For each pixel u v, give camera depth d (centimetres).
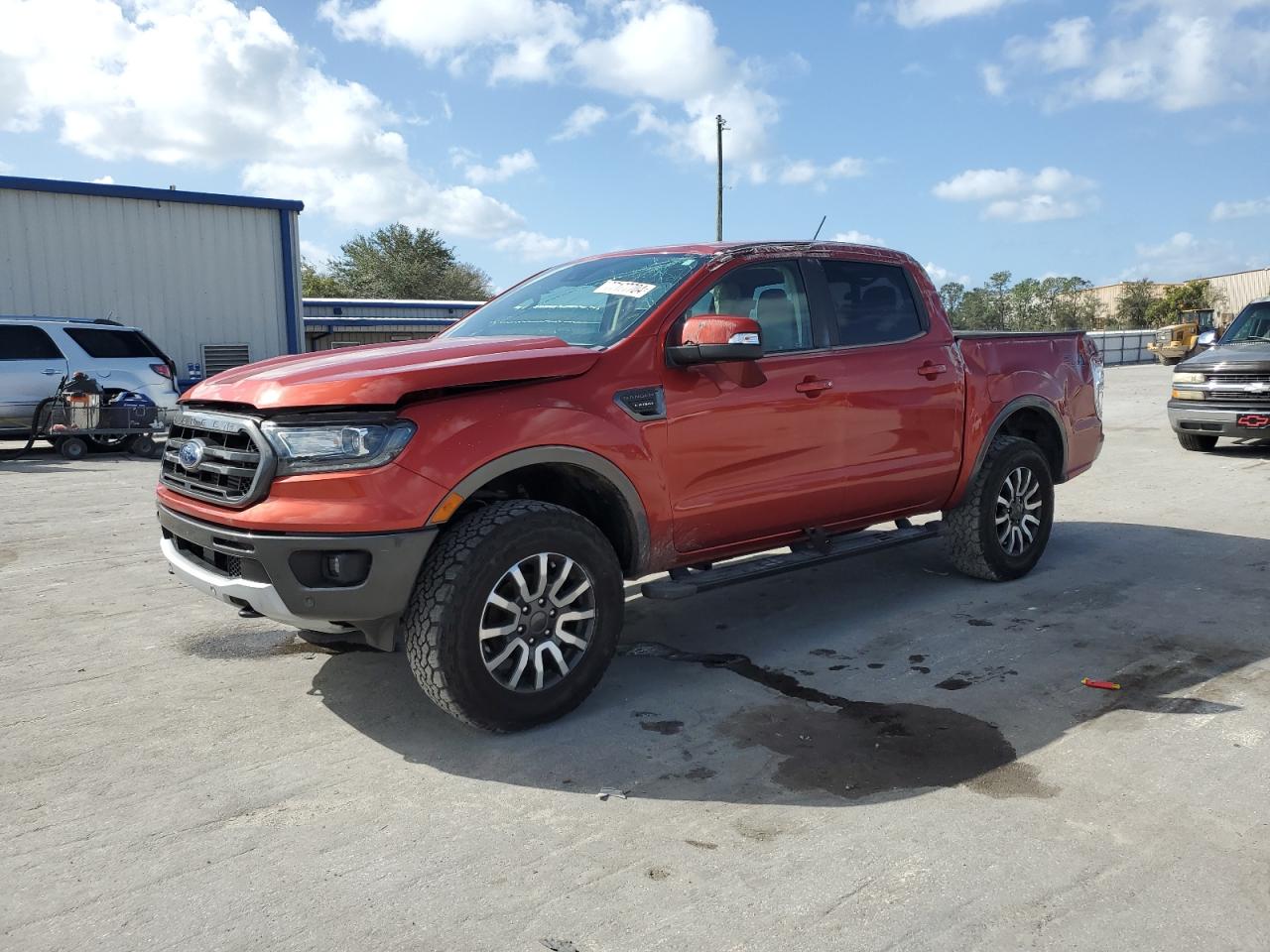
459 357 351
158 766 334
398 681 414
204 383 387
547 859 271
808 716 372
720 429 407
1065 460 591
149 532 726
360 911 246
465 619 333
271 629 488
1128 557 611
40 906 249
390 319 3147
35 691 403
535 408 353
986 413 526
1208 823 284
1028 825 285
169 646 462
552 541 351
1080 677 405
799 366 440
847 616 502
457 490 332
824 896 250
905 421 483
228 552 337
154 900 252
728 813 296
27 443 1289
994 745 342
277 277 1844
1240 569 576
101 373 1289
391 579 324
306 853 276
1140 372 3366
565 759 337
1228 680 397
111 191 1658
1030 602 518
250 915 245
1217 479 920
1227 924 235
